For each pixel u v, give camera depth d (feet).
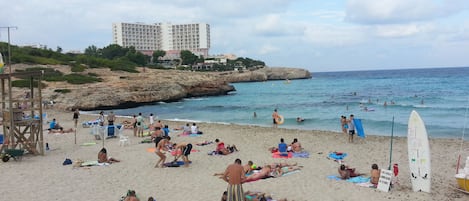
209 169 48.42
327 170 47.01
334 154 54.95
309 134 77.51
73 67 229.45
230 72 451.94
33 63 223.10
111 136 75.10
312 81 430.61
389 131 88.22
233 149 59.72
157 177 44.68
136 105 179.63
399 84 305.32
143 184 41.81
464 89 225.56
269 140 70.90
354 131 67.82
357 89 262.26
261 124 108.27
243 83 413.18
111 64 265.13
